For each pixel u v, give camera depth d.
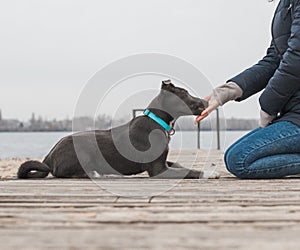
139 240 1.67
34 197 2.78
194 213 2.21
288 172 3.93
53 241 1.67
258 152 3.82
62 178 4.23
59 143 4.41
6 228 1.89
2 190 3.12
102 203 2.53
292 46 3.66
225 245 1.60
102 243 1.64
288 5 3.97
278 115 4.16
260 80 4.30
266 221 2.01
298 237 1.70
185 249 1.55
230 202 2.54
